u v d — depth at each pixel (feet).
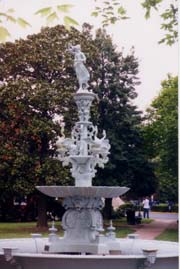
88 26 110.32
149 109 115.75
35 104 84.69
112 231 37.78
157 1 36.19
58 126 84.43
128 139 105.91
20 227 93.30
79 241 36.91
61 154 38.88
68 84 87.97
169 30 38.63
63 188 35.27
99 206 37.88
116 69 106.73
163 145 97.50
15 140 84.17
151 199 203.62
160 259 30.09
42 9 20.48
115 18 39.93
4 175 83.41
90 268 28.78
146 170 107.45
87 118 39.37
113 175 103.35
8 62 89.56
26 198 116.78
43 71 89.51
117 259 28.63
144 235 77.10
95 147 38.09
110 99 106.83
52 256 28.71
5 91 84.53
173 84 101.71
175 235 77.71
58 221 116.26
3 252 30.14
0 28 19.75
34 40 89.71
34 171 82.28
